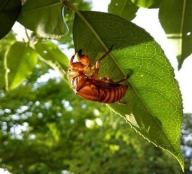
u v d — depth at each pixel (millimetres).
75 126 1024
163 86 188
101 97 190
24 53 276
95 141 986
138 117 193
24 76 292
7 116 738
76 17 194
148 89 190
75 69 196
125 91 190
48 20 198
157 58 188
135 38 189
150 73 190
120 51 192
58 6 197
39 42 256
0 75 547
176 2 234
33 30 198
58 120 1010
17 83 295
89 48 195
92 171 981
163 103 189
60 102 983
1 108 732
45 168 1027
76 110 999
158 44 188
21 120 771
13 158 1001
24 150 1003
